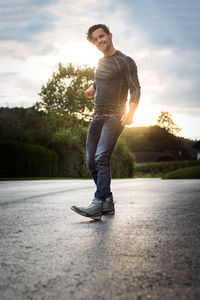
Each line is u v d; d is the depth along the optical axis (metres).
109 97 3.19
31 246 1.80
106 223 2.59
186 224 2.53
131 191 6.52
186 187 7.86
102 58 3.27
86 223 2.59
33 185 9.30
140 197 5.04
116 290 1.13
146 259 1.53
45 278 1.26
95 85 3.55
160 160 66.62
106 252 1.66
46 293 1.11
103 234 2.13
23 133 24.20
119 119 3.22
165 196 5.21
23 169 18.12
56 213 3.21
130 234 2.13
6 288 1.16
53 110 33.28
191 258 1.54
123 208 3.59
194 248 1.74
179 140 72.12
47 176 20.52
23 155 18.06
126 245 1.81
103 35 3.13
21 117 29.23
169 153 68.06
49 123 30.19
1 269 1.39
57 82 35.28
